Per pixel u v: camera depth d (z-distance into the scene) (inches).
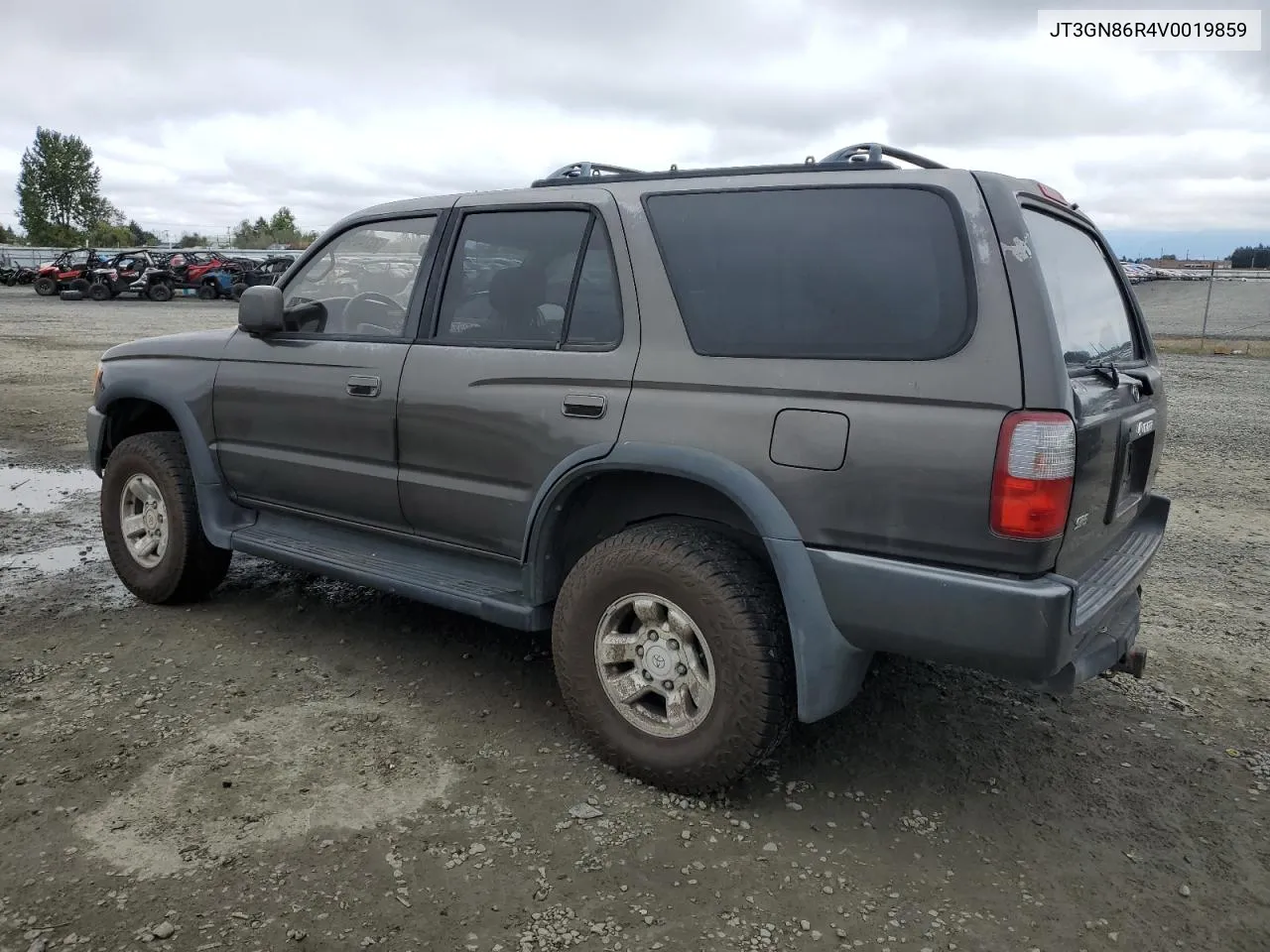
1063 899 102.3
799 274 111.5
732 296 115.2
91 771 121.0
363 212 157.8
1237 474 321.4
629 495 128.9
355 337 151.0
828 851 109.3
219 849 105.8
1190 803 122.0
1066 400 97.7
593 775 123.4
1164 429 142.4
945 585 100.3
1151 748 135.9
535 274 132.8
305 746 128.9
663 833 111.4
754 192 116.8
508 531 133.0
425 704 142.5
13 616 175.8
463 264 141.3
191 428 170.4
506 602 134.0
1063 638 97.6
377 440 145.5
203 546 175.2
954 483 99.1
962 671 159.6
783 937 94.8
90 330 835.4
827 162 116.9
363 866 103.6
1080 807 120.3
